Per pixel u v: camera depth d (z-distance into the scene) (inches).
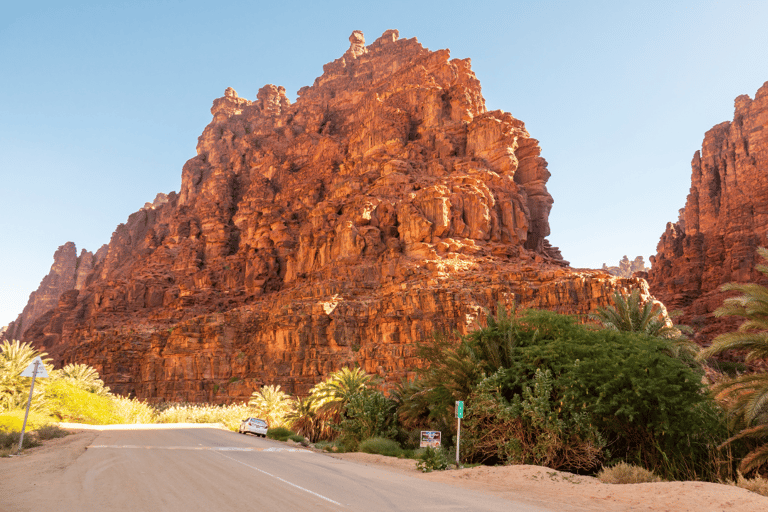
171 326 4242.1
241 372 3422.7
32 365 724.7
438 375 933.8
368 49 6953.7
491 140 4005.9
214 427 1845.5
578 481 547.8
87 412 1759.4
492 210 3570.4
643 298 2532.0
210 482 459.2
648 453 692.7
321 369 3029.0
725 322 3427.7
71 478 470.6
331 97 6565.0
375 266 3395.7
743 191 4613.7
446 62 4992.6
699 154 5428.2
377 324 2999.5
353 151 4768.7
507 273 2925.7
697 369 1055.6
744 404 658.2
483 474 599.2
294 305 3312.0
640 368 703.7
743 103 5103.3
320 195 4810.5
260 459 684.7
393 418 1166.3
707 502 411.2
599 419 710.5
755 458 613.9
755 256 3993.6
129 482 450.6
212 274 4827.8
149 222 7760.8
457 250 3302.2
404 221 3469.5
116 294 5187.0
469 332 913.5
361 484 490.9
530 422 735.1
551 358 774.5
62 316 6412.4
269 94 7549.2
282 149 6146.7
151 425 1815.9
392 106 4768.7
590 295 2608.3
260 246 4704.7
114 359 4060.0
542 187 3998.5
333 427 1270.9
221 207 5639.8
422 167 4092.0
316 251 3865.7
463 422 824.3
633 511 399.2
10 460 609.3
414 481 542.3
